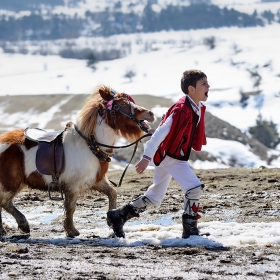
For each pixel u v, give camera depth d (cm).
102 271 727
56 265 770
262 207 1298
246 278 677
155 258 820
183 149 946
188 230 967
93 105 1069
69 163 1059
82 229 1163
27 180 1105
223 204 1351
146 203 991
